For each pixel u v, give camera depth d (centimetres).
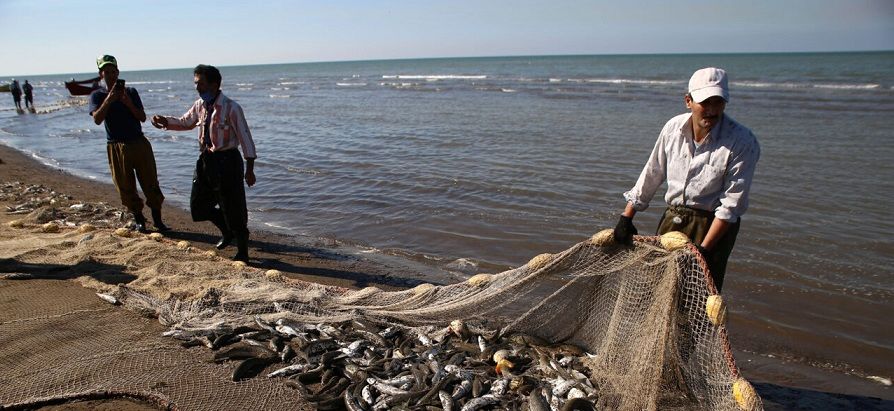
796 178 1286
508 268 834
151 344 498
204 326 531
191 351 491
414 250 921
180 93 6309
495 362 482
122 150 861
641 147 1705
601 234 452
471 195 1241
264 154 1839
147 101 4869
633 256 439
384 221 1081
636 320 443
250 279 648
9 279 636
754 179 1287
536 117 2542
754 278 779
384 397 424
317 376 461
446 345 514
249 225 1080
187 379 441
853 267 802
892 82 4106
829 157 1494
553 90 4228
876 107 2581
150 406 413
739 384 369
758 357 595
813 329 647
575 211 1095
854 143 1688
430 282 781
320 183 1409
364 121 2667
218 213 830
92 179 1530
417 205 1179
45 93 7712
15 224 862
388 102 3766
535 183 1316
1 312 552
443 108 3153
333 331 528
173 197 1298
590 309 507
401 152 1784
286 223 1092
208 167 742
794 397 516
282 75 12725
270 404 413
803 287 748
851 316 672
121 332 521
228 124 733
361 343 507
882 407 495
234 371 453
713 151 401
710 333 398
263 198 1285
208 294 588
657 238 425
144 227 923
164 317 545
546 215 1077
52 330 518
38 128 3028
